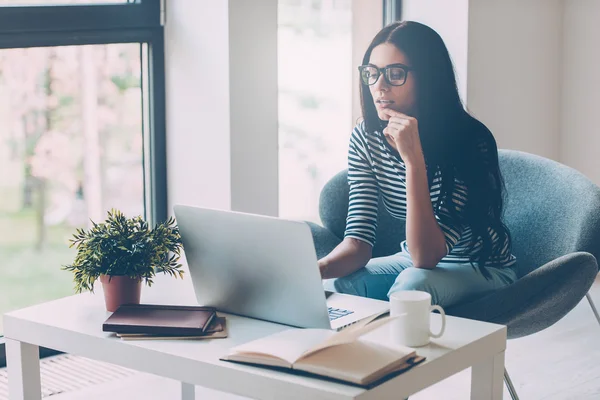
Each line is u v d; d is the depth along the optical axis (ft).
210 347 4.98
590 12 13.87
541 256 7.63
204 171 9.95
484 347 5.08
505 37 13.20
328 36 11.78
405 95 7.34
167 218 10.46
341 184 8.36
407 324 4.86
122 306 5.64
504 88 13.33
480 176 7.20
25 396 5.78
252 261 5.38
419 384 4.58
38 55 9.42
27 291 9.76
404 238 8.28
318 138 11.84
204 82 9.78
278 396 4.43
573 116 14.26
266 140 10.03
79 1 9.57
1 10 8.92
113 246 5.71
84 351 5.30
